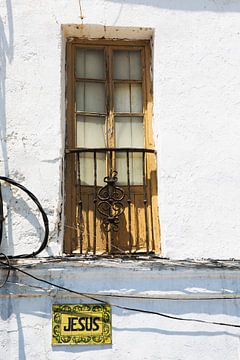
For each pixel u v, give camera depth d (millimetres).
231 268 7672
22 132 8062
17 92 8203
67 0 8602
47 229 7582
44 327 7363
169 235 7863
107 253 7941
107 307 7492
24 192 7836
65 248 7906
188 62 8555
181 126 8289
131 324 7457
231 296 7605
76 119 8492
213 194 8062
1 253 7512
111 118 8570
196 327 7500
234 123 8367
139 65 8820
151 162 8344
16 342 7301
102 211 8039
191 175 8109
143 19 8641
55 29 8492
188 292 7566
